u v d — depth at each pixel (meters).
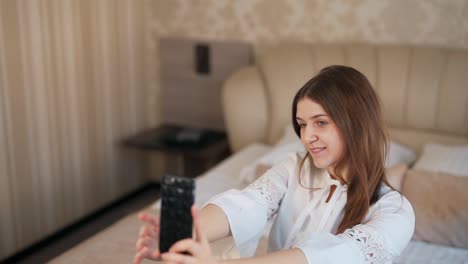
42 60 2.73
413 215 1.08
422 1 2.79
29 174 2.75
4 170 2.60
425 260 1.89
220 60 3.34
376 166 1.08
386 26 2.90
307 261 0.93
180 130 3.50
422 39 2.84
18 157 2.67
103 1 3.12
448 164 2.30
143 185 3.79
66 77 2.90
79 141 3.07
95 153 3.22
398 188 2.11
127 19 3.35
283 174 1.26
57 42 2.81
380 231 0.99
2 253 2.67
